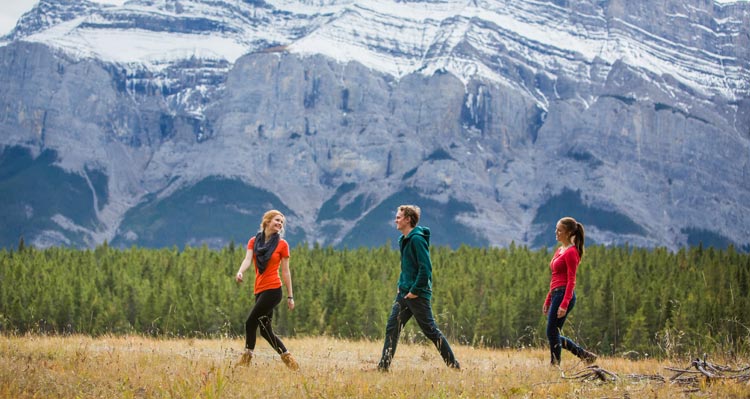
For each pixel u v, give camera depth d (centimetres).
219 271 8900
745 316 5916
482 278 8694
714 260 9406
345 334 7356
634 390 1681
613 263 9512
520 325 7075
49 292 7750
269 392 1630
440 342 1988
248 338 1984
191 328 7112
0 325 6875
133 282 8519
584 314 6906
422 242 1972
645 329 6394
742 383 1698
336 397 1612
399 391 1659
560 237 2120
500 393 1688
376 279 8644
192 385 1628
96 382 1672
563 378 1814
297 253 10869
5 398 1499
